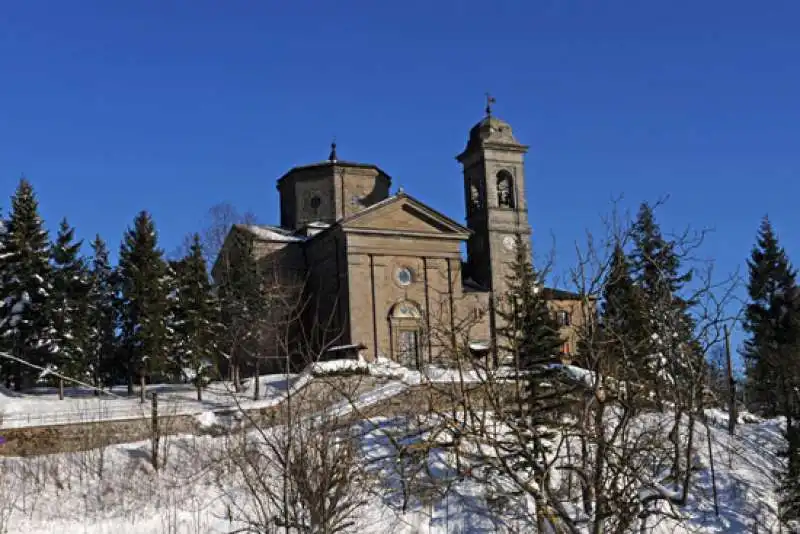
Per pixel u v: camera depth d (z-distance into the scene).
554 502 15.12
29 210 51.53
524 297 26.94
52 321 49.41
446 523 25.19
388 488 25.33
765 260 60.00
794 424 38.34
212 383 54.03
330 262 57.97
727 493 32.47
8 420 39.25
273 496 19.03
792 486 31.59
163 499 30.39
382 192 65.75
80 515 29.75
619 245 17.30
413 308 56.56
